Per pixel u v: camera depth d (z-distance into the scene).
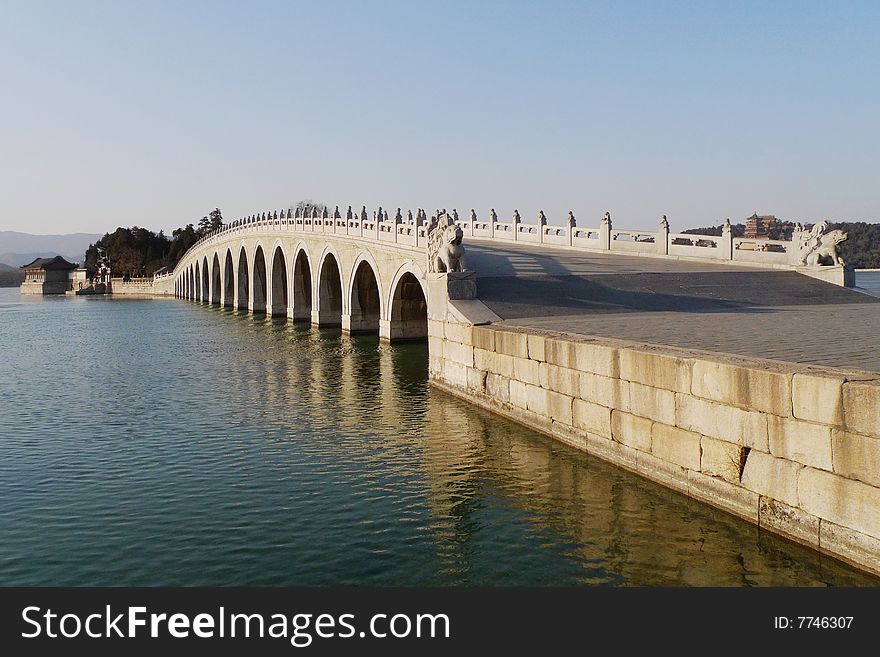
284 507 13.46
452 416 20.78
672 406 12.81
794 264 31.00
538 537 11.66
